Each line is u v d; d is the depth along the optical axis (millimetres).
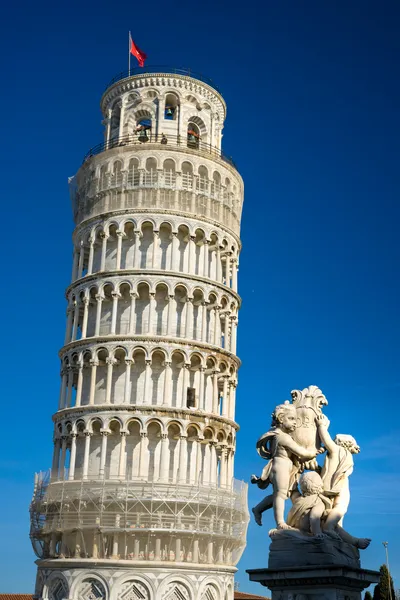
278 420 14023
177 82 82562
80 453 69625
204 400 72188
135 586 63062
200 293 75188
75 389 74750
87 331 76188
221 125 87562
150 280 73438
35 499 71250
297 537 12781
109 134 84375
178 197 76750
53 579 65875
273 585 12719
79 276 77875
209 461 70938
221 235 78562
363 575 12625
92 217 77562
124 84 83250
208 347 73125
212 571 66062
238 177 84188
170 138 80812
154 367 71562
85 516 65438
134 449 68688
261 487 14016
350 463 13688
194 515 66500
